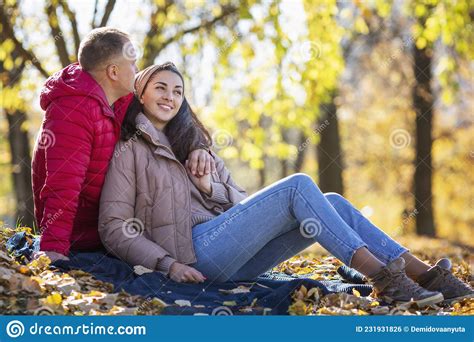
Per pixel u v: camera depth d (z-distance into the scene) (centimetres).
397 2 1653
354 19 1708
